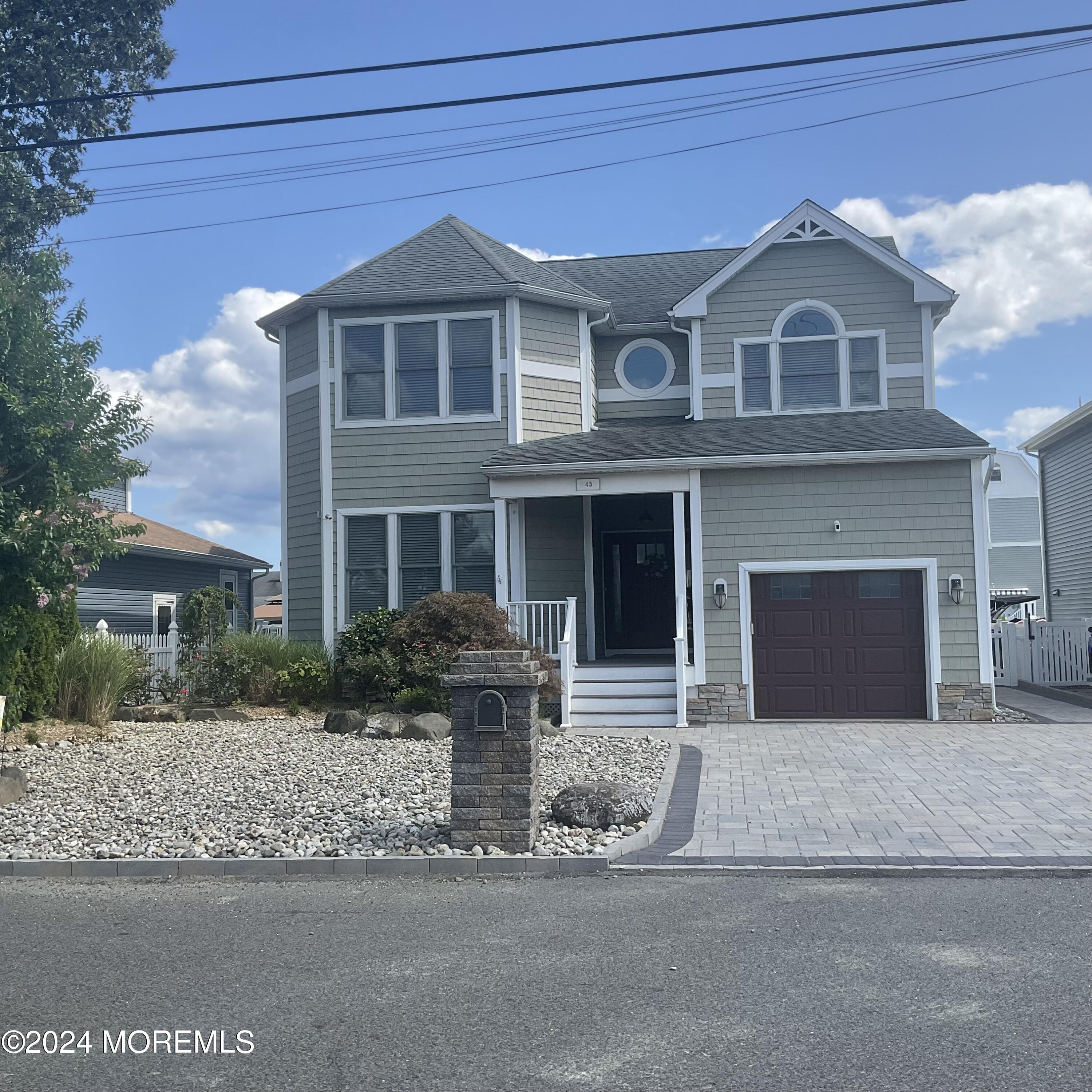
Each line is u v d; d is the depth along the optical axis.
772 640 15.81
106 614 24.53
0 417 10.19
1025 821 8.57
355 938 6.06
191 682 17.05
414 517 17.64
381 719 13.65
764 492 15.78
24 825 8.87
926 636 15.47
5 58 23.39
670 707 15.48
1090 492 23.80
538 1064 4.27
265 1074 4.24
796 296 18.58
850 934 5.92
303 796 9.66
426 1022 4.74
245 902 6.93
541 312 17.95
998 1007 4.76
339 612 17.66
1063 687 19.56
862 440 15.78
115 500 28.17
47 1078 4.25
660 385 19.72
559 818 8.64
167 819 8.93
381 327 17.83
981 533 15.31
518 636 16.03
